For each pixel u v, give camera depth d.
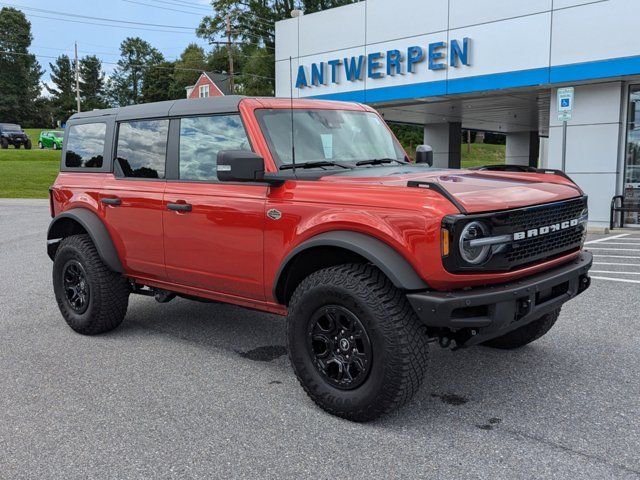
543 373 4.44
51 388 4.30
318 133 4.55
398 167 4.51
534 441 3.40
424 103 19.12
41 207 21.48
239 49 52.97
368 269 3.60
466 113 22.59
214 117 4.57
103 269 5.38
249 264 4.21
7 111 100.69
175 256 4.75
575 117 14.51
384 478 3.04
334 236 3.62
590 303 6.50
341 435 3.51
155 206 4.82
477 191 3.57
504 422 3.65
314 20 19.52
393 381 3.43
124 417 3.80
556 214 3.84
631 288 7.23
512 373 4.45
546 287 3.64
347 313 3.57
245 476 3.08
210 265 4.49
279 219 3.96
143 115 5.14
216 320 6.09
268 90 48.53
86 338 5.52
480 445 3.36
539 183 4.11
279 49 20.77
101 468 3.18
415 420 3.70
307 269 4.06
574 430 3.53
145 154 5.09
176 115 4.85
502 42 15.24
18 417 3.82
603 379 4.30
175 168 4.81
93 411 3.90
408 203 3.41
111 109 5.59
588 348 4.99
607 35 13.38
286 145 4.32
